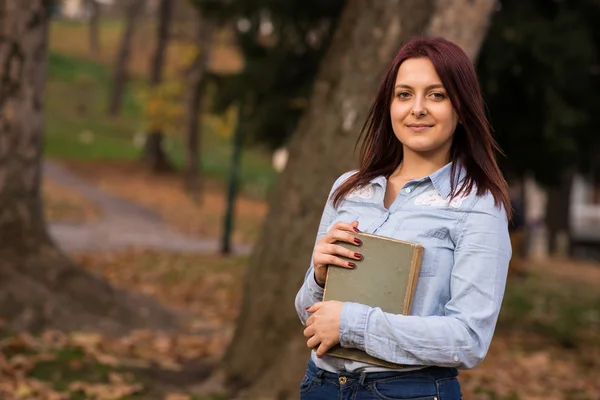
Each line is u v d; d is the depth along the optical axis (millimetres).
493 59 12070
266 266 6621
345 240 2631
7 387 5809
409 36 6406
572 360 10297
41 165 8352
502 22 12141
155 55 39594
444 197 2635
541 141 13266
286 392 6262
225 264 16453
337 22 13797
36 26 8180
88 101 57531
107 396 5965
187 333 8945
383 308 2557
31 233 8180
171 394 6277
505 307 13633
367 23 6480
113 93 55750
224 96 14531
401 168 2824
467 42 6582
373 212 2734
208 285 13594
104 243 18547
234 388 6602
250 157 49156
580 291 17062
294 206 6531
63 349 6938
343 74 6488
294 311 6453
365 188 2811
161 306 9312
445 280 2570
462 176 2656
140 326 8617
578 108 13672
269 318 6555
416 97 2674
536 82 12547
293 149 6711
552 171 13969
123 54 56000
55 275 8188
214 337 8938
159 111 35500
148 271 14453
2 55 7992
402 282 2547
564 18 12555
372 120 2855
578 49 12375
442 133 2664
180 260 16391
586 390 8500
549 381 8734
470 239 2559
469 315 2502
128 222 23766
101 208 26453
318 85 6684
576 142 13438
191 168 34312
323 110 6539
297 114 14023
